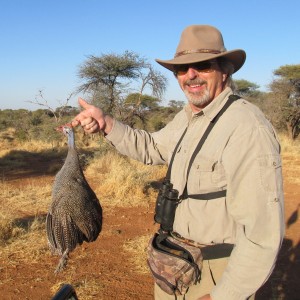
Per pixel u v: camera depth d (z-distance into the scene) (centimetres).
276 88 1827
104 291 309
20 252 373
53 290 308
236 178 122
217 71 144
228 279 118
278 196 118
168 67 155
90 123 172
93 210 141
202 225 135
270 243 115
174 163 150
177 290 138
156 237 148
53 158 1179
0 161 1070
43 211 521
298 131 1842
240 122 127
